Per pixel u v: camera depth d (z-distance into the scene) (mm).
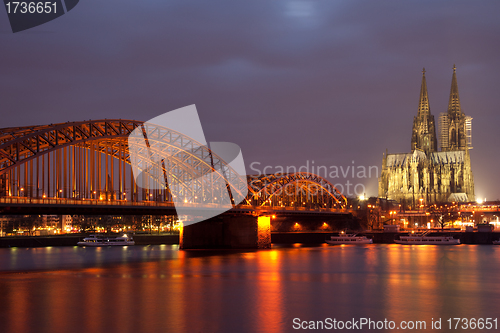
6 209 86938
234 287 82125
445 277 96250
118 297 72375
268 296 73875
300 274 99625
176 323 57219
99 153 114250
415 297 74125
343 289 80750
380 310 64750
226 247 168750
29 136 91625
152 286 82812
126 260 131875
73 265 118875
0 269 109625
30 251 179750
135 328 54875
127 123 119188
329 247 188000
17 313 61531
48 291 77438
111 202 109000
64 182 102250
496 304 68938
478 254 151750
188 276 95688
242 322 57875
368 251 165000
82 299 70688
